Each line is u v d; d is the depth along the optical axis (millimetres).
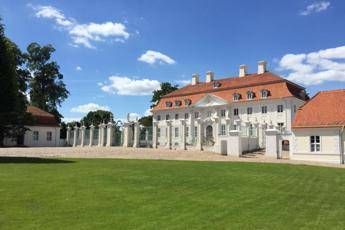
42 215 8984
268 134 36375
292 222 9180
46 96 70000
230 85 68375
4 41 27156
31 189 12125
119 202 10711
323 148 32719
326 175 20016
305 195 13141
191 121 69812
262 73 67188
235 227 8523
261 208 10641
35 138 63188
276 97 60000
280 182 16328
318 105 35250
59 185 13094
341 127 31891
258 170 21078
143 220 8836
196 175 17594
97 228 8055
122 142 51719
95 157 29875
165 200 11258
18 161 22859
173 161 26594
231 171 20031
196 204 10852
